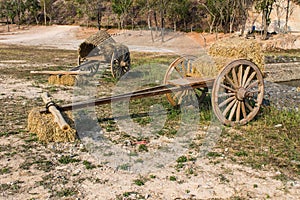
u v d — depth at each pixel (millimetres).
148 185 5434
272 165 6094
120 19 52938
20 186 5332
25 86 12867
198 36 45156
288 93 12898
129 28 48531
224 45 8820
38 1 66000
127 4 49156
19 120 8500
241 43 8711
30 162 6164
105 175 5750
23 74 15547
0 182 5445
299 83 17750
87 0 58094
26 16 64312
